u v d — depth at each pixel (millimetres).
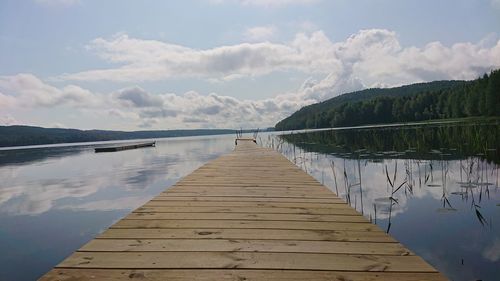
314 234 2342
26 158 23188
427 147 13156
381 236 2297
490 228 3914
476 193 5621
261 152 10758
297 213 2924
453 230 3898
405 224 4195
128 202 6906
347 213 2922
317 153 13938
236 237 2275
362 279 1643
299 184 4465
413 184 6656
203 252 1999
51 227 5133
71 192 8398
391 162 9891
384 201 5438
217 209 3066
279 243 2160
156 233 2354
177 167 13625
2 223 5438
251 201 3414
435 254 3250
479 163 8555
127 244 2129
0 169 15703
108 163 16484
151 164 15219
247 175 5355
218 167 6523
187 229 2451
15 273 3443
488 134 13008
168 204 3275
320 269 1759
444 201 5188
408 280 1628
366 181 7332
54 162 18531
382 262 1842
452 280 2736
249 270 1752
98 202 6977
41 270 3518
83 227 5102
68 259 1885
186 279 1650
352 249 2045
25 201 7430
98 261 1858
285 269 1763
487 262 3035
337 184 7188
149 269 1761
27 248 4199
